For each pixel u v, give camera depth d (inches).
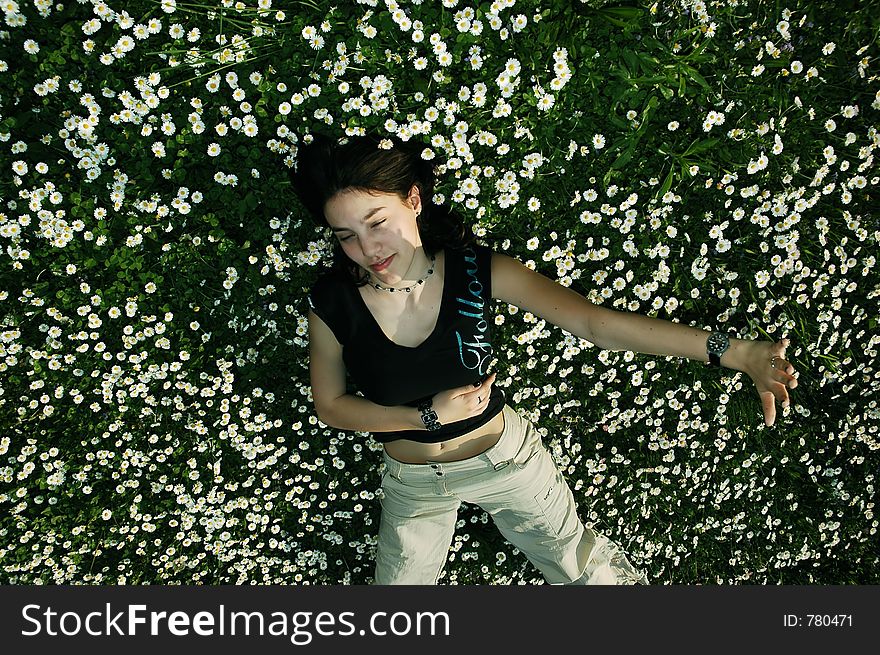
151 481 99.1
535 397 102.1
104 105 82.7
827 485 113.1
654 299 95.3
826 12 90.7
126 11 79.2
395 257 63.1
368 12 80.7
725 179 90.6
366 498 102.3
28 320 88.5
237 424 97.5
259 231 87.9
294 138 84.3
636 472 107.0
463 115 86.7
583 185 91.2
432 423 71.2
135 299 88.9
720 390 104.1
